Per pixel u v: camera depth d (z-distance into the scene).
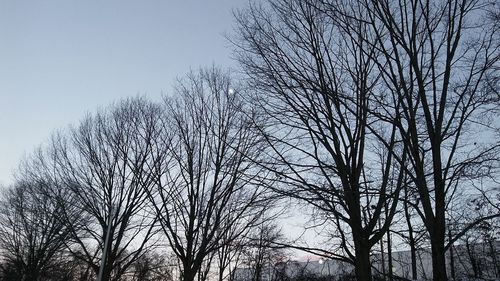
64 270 36.91
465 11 10.85
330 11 12.30
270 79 12.72
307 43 12.71
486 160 10.25
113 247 24.02
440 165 10.06
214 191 18.17
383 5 11.09
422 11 10.87
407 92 10.65
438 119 10.39
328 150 12.02
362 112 11.80
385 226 11.24
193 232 18.12
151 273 28.62
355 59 12.42
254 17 13.42
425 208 9.95
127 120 23.30
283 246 12.45
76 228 31.02
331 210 11.05
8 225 37.00
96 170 23.86
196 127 19.47
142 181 20.81
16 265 37.00
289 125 12.71
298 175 11.52
